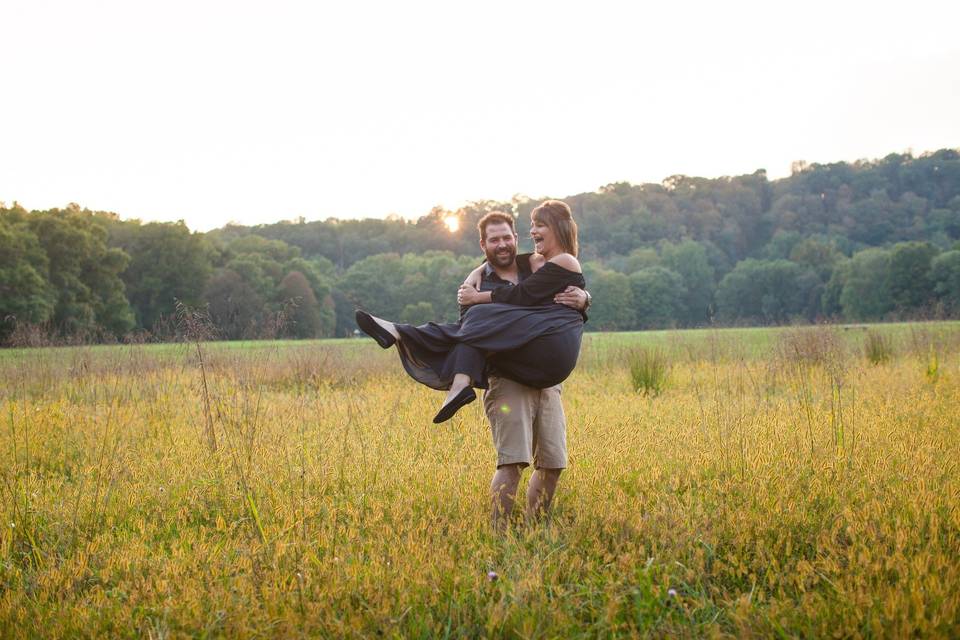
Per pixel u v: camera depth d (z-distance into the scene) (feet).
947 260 255.09
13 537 13.16
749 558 12.23
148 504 15.70
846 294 280.10
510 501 14.05
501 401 13.94
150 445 21.97
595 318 317.83
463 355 13.37
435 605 10.44
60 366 36.42
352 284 326.65
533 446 14.52
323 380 39.14
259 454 18.88
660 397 32.71
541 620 9.73
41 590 11.10
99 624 9.96
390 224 463.42
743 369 38.73
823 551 12.12
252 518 14.32
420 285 329.52
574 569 11.56
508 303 14.11
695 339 57.82
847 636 9.26
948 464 16.37
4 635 9.74
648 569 11.18
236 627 9.57
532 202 445.78
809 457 17.52
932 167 447.83
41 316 149.38
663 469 17.44
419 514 14.43
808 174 460.55
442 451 20.21
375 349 52.49
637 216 432.66
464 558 12.02
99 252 177.27
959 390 29.81
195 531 13.98
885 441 18.93
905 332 56.29
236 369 34.76
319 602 10.19
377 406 28.25
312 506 14.70
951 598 9.52
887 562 10.70
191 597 10.33
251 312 206.08
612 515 13.38
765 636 9.52
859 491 14.67
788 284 327.26
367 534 13.41
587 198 452.35
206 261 229.45
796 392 30.73
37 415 25.54
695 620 10.26
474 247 450.30
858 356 47.57
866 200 428.97
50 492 16.14
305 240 437.99
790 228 428.97
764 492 14.64
